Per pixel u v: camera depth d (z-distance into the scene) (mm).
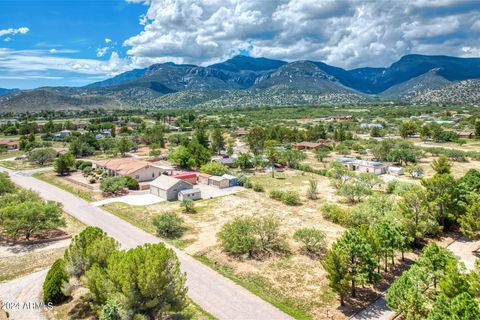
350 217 59719
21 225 52062
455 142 158750
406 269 45531
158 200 78000
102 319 28547
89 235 37562
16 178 101188
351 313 36250
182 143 149125
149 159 130750
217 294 39531
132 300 29625
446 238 55750
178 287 31656
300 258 48906
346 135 177625
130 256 30656
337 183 87625
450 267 33625
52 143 173125
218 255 49688
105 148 152625
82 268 36656
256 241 52312
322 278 43438
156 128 181625
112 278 30734
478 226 50812
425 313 31781
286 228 60219
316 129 180375
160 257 30609
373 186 86125
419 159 125188
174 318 33469
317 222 63531
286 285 41781
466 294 26891
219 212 69500
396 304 32656
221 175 98062
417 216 52562
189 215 67562
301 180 98812
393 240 44969
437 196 56812
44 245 53094
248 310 36531
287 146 152875
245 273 44656
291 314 36031
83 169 107438
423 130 169875
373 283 41031
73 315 34938
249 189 88875
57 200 77500
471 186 66875
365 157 134125
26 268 45438
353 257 38219
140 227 61219
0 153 148625
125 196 81375
